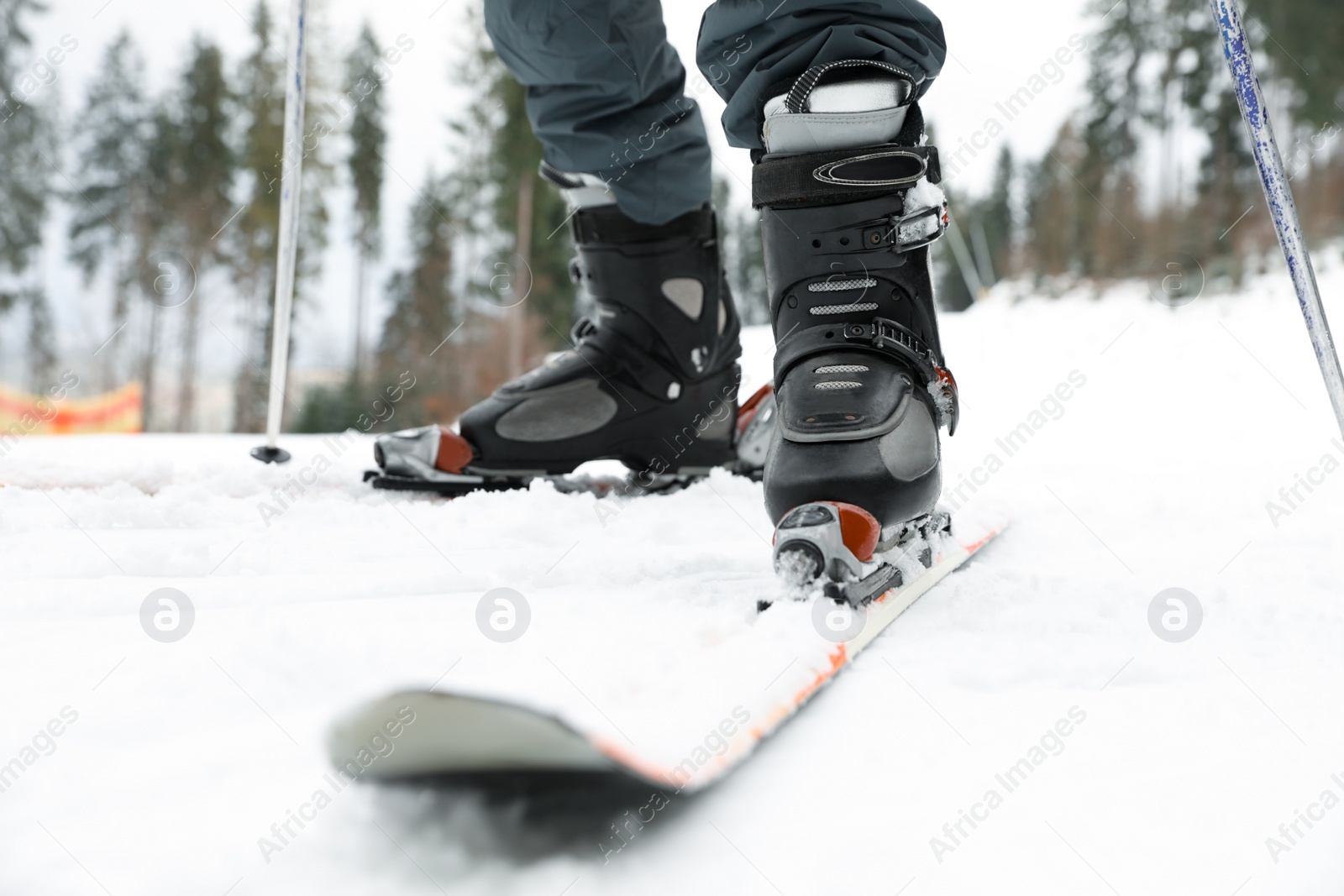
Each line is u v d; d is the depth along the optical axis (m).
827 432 1.02
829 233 1.13
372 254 21.17
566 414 2.05
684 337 2.09
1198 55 19.05
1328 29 17.64
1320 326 1.17
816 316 1.15
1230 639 0.93
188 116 21.58
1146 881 0.49
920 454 1.07
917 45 1.18
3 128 17.38
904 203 1.12
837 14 1.16
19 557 1.26
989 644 0.90
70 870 0.47
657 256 2.03
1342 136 17.48
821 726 0.69
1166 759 0.64
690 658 0.70
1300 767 0.62
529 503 1.84
